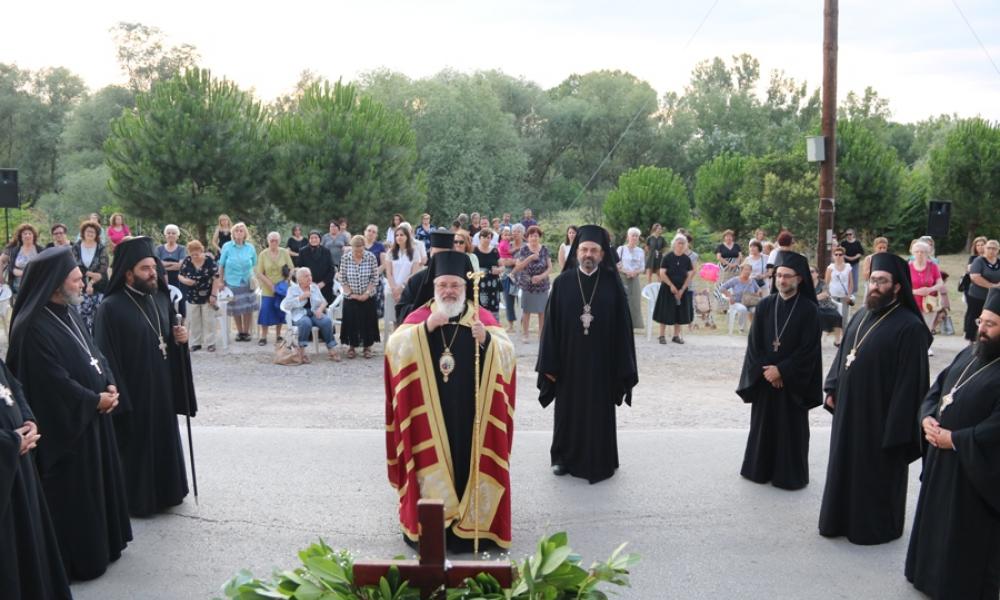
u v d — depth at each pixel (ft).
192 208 81.00
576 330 22.84
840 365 19.75
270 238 43.73
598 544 19.10
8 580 13.74
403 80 139.33
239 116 83.66
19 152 170.60
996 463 14.89
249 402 32.37
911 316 18.80
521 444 26.37
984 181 107.04
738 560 18.37
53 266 16.67
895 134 216.33
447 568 10.25
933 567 16.26
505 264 48.75
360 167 85.30
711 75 241.55
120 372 19.39
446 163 131.64
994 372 15.48
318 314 40.52
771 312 22.76
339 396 33.65
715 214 110.01
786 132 192.03
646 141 177.88
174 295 40.98
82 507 16.79
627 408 32.76
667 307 47.14
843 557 18.60
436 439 17.97
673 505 21.43
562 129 174.91
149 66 158.40
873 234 95.25
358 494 21.76
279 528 19.66
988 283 45.52
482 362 18.21
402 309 24.32
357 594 10.23
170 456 20.34
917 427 18.35
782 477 22.65
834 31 52.75
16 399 14.88
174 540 18.95
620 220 105.29
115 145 81.71
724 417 31.50
